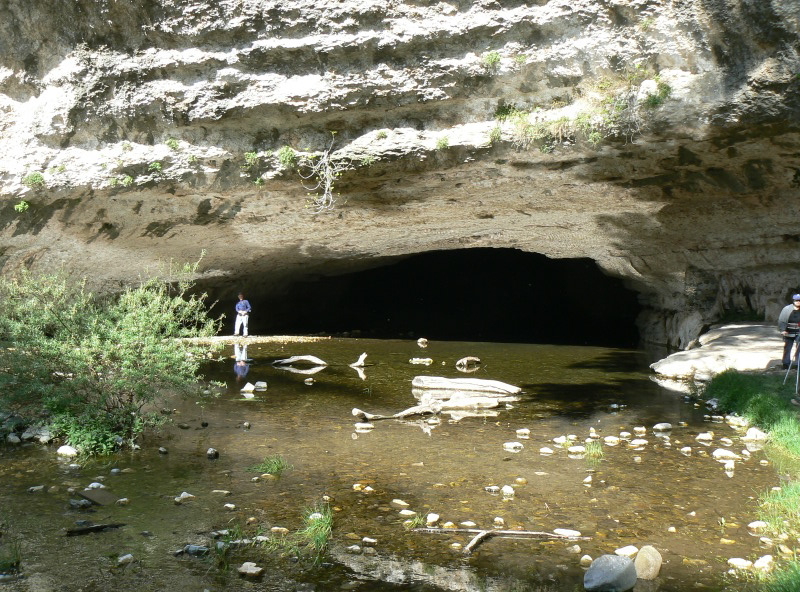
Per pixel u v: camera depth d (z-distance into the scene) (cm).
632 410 1016
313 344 1844
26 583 449
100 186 1143
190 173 1157
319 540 519
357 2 1034
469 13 1034
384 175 1173
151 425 853
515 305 2830
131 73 1091
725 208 1366
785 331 1118
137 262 1457
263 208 1327
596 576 457
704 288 1723
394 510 594
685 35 981
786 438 812
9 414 815
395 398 1080
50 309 825
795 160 1116
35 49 1090
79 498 605
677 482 677
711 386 1126
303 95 1077
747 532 556
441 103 1098
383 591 452
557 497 632
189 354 899
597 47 1020
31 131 1109
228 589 449
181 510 584
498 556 508
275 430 866
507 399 1089
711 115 1006
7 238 1195
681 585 465
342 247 1736
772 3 917
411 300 2833
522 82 1066
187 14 1048
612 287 2527
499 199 1342
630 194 1320
